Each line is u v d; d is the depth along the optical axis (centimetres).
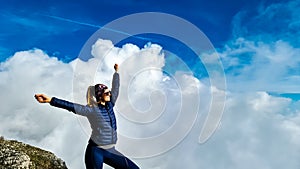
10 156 641
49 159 717
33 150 734
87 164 581
